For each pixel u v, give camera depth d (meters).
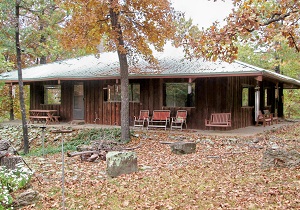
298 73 24.42
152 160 8.11
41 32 12.86
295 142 10.20
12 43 11.52
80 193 5.38
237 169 6.75
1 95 19.31
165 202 4.84
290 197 4.73
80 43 11.36
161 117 13.06
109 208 4.69
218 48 5.81
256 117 14.38
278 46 6.46
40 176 6.41
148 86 13.66
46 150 10.53
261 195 4.91
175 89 13.27
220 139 10.55
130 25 11.36
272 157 6.70
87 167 7.37
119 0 10.36
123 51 10.85
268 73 10.89
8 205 4.57
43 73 15.26
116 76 12.79
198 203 4.76
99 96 14.85
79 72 14.43
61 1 11.09
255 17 5.55
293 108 24.69
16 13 11.11
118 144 10.46
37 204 4.85
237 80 13.16
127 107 11.32
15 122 16.77
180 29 11.34
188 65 12.78
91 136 12.38
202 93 12.64
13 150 6.46
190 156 8.48
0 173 5.02
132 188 5.64
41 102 16.41
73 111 15.65
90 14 10.43
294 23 5.70
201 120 12.68
